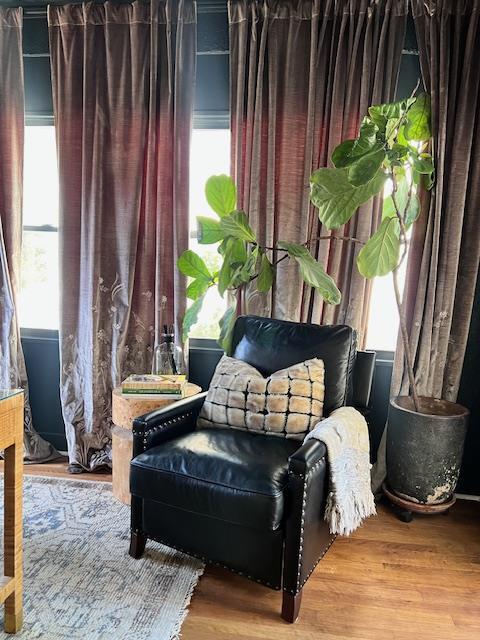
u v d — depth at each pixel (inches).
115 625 59.6
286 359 83.1
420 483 85.9
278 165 97.9
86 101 100.0
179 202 100.2
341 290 98.4
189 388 93.1
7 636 57.0
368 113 89.3
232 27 96.0
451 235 91.4
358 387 86.3
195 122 105.6
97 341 104.7
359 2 90.4
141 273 104.7
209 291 110.2
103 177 102.0
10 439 54.0
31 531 79.7
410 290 94.9
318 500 62.9
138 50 98.4
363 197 79.8
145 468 67.6
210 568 72.0
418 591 69.0
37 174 113.0
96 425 106.0
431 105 89.1
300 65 94.6
